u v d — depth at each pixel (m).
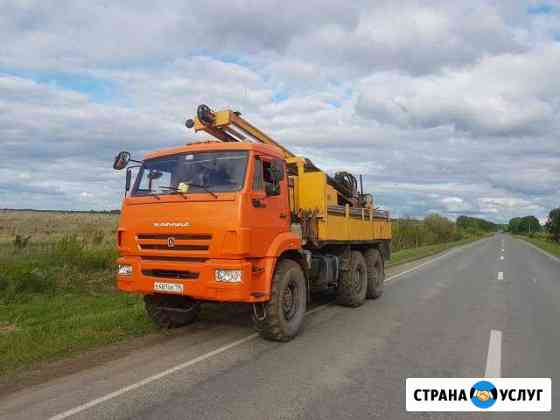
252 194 6.38
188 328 7.58
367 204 11.80
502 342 6.84
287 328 6.75
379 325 8.03
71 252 12.34
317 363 5.74
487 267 19.81
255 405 4.38
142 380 5.06
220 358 5.91
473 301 10.69
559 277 16.06
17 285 9.55
